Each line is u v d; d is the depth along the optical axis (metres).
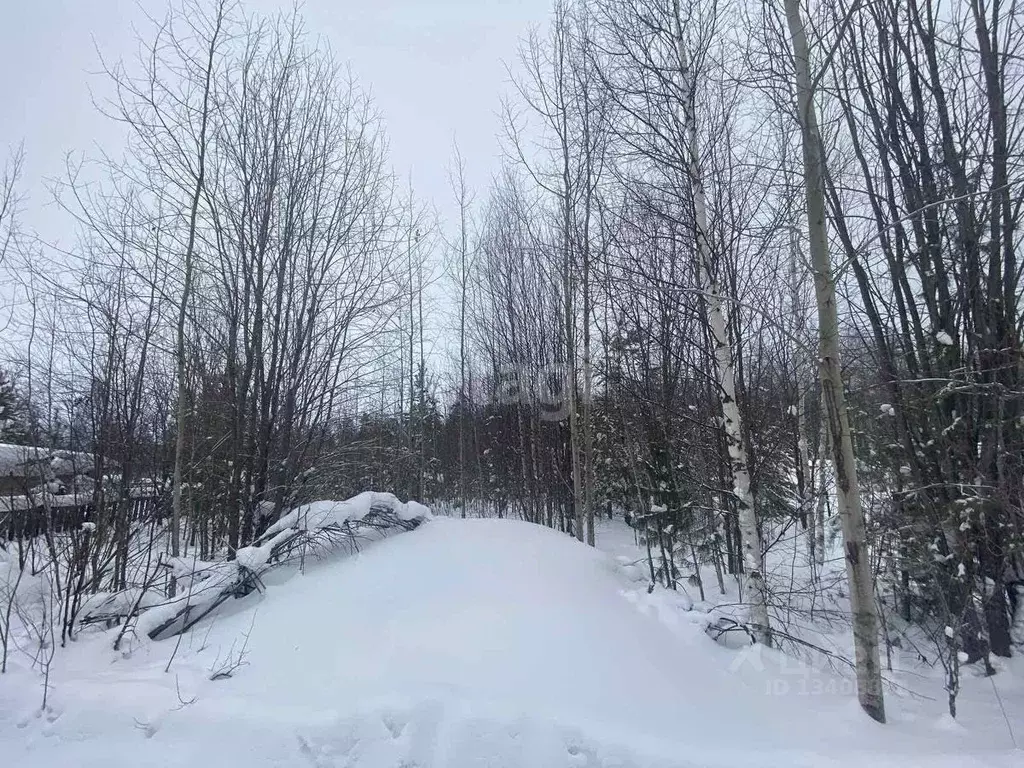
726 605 6.53
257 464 9.23
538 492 16.23
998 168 5.41
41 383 7.25
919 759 3.36
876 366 6.41
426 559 7.12
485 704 3.75
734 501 7.55
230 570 6.44
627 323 9.36
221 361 10.38
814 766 3.30
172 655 4.82
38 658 4.93
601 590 6.61
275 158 9.80
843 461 4.40
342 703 3.83
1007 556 5.36
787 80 5.23
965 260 5.63
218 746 3.49
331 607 5.63
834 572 7.32
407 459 17.89
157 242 8.73
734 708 4.23
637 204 7.77
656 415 9.41
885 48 5.94
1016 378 5.43
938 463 5.83
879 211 6.09
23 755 3.53
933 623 5.97
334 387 10.41
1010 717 4.27
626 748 3.41
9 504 6.21
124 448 6.97
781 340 8.70
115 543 6.59
